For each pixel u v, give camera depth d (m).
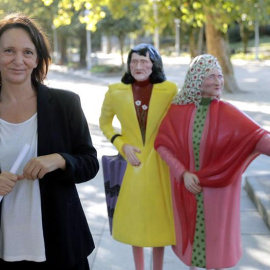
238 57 35.16
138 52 3.21
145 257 4.01
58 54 39.19
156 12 14.20
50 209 2.13
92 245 2.28
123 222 3.34
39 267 2.16
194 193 2.91
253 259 3.98
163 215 3.27
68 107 2.20
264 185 5.46
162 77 3.28
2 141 2.11
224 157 2.87
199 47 14.95
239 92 15.12
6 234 2.11
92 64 31.73
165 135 3.06
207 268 2.98
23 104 2.16
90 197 5.68
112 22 22.72
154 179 3.25
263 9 13.80
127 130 3.35
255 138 2.79
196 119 2.96
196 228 2.98
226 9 12.55
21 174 2.10
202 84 2.93
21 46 2.09
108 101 3.42
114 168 3.47
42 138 2.12
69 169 2.08
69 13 12.84
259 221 4.79
